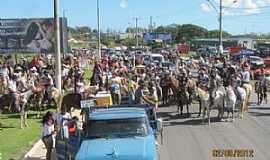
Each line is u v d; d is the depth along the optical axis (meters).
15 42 43.84
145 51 111.31
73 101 24.05
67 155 15.76
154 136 15.07
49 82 29.88
